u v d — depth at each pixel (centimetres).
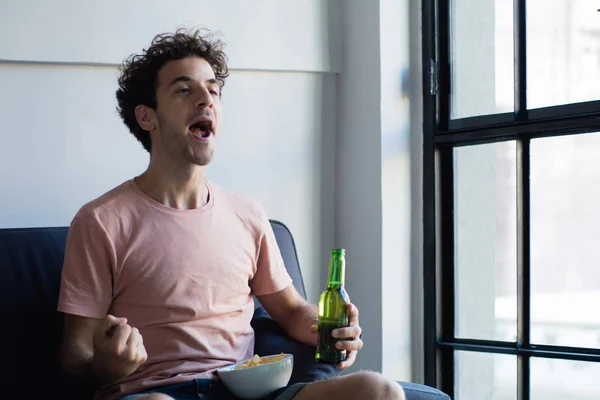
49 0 208
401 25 249
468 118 236
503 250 230
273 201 249
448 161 244
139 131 186
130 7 220
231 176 241
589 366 208
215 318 174
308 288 257
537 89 216
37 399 165
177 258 170
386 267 245
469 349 235
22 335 167
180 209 177
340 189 262
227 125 240
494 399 230
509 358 226
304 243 256
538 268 218
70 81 213
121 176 221
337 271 170
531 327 219
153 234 170
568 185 211
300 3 252
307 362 172
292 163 253
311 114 257
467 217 240
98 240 164
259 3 244
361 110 253
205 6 234
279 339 186
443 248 244
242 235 184
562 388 213
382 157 245
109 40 216
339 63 260
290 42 249
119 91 192
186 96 177
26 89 207
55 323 172
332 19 259
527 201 219
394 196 247
